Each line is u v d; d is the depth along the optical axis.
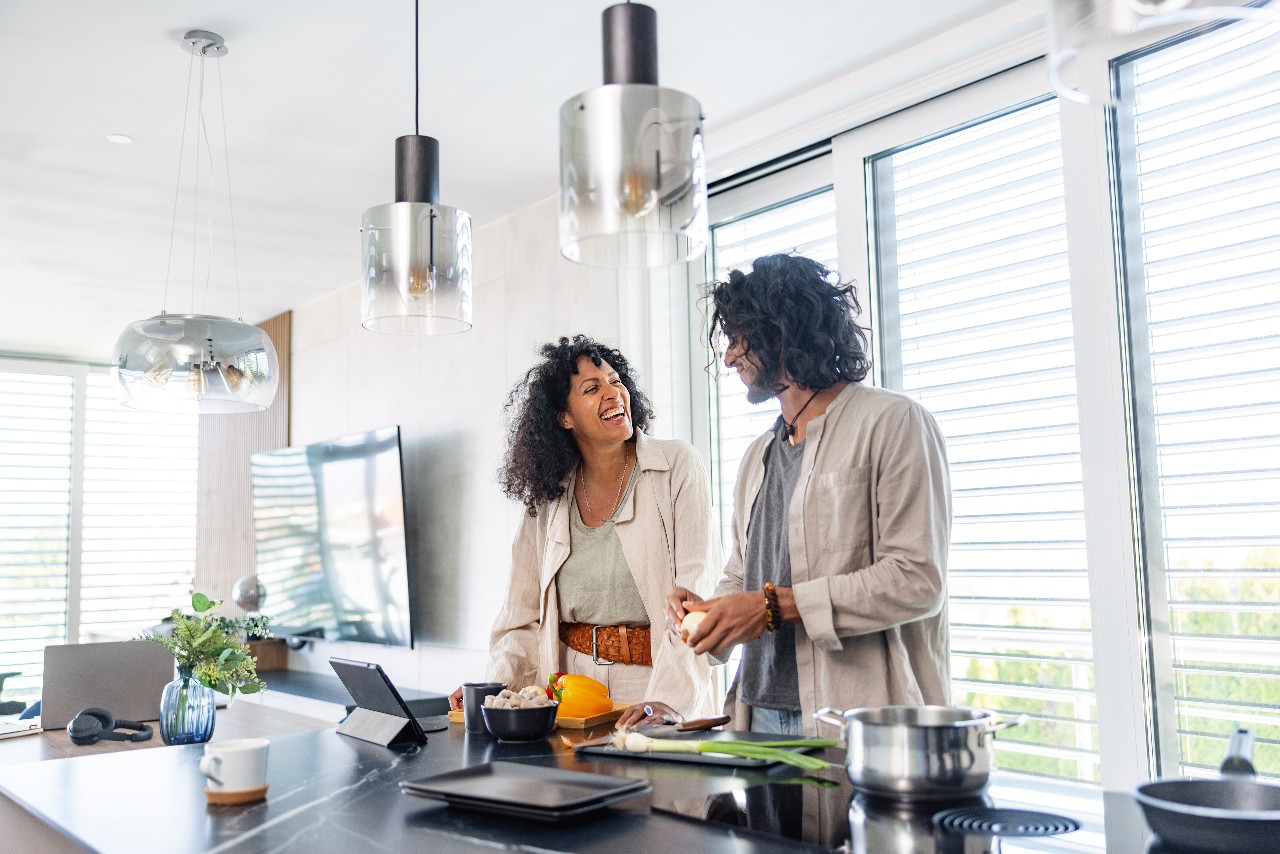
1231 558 2.24
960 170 2.85
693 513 2.34
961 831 1.00
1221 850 0.88
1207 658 2.25
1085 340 2.47
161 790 1.42
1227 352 2.27
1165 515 2.34
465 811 1.20
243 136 3.32
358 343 5.08
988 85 2.76
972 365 2.78
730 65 2.90
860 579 1.63
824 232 3.24
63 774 1.55
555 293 3.92
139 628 6.12
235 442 6.11
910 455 1.69
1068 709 2.52
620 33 1.31
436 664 4.48
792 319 1.81
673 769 1.36
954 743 1.12
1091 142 2.49
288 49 2.75
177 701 2.78
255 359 2.44
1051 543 2.58
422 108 3.14
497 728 1.67
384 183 3.74
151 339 2.35
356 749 1.66
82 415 6.67
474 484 4.28
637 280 3.65
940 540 1.68
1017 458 2.66
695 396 3.61
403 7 2.55
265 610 5.66
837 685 1.72
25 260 4.62
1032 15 2.54
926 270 2.91
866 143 3.05
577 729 1.79
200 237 4.33
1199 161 2.33
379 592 4.65
